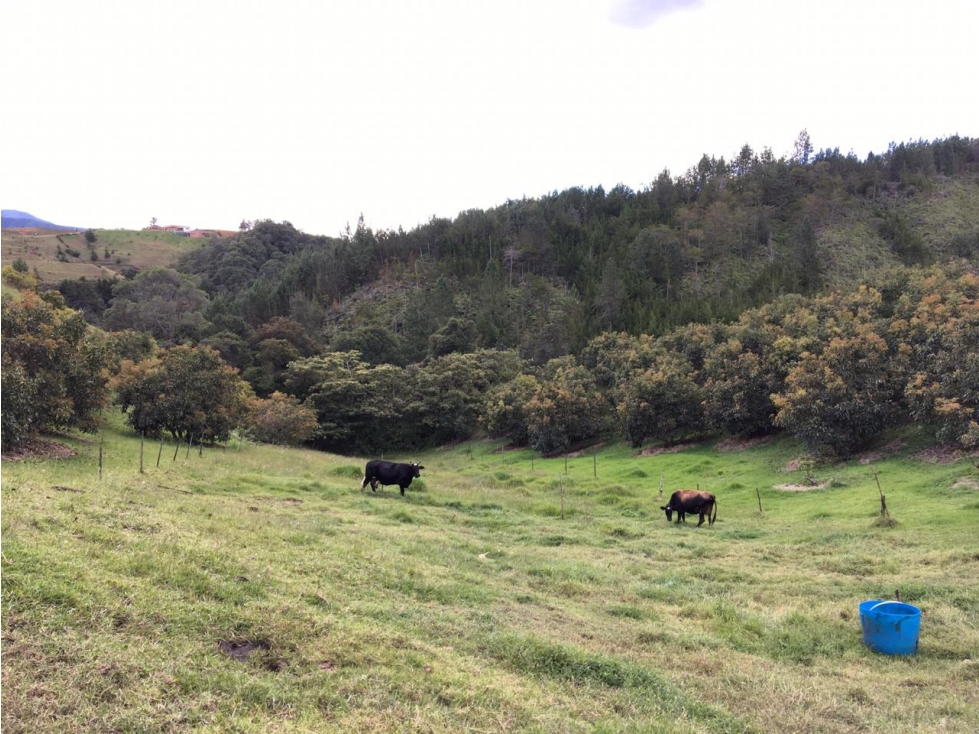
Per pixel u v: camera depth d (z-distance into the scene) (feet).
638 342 168.14
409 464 68.33
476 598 30.76
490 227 357.61
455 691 19.43
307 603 24.59
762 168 377.91
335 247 362.74
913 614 29.58
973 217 320.29
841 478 79.00
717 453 112.47
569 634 28.12
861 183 358.64
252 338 231.50
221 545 29.60
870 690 25.04
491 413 161.58
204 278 414.21
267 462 90.94
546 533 54.24
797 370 93.71
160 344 223.71
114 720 14.53
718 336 142.00
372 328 237.25
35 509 27.94
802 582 39.86
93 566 22.17
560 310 262.67
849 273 270.05
